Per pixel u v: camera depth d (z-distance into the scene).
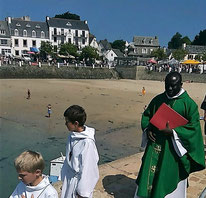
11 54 69.06
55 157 14.48
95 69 57.22
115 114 25.17
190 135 3.20
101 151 15.90
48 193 2.36
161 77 56.94
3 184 10.89
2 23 73.06
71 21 83.00
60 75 52.88
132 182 4.50
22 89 35.81
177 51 74.31
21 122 20.95
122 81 53.56
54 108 26.00
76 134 2.78
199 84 50.19
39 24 78.38
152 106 3.60
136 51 88.69
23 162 2.20
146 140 3.63
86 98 32.31
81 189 2.66
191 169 3.47
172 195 3.45
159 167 3.36
